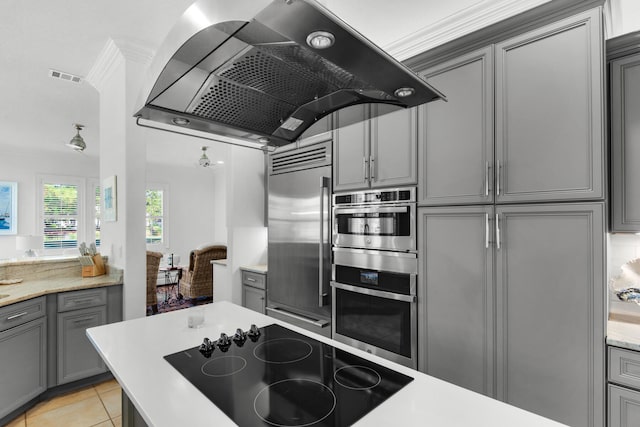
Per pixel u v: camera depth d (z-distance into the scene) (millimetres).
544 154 1541
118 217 2830
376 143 2215
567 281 1474
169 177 7719
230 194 3523
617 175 1543
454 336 1825
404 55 2232
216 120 1253
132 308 2721
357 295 2314
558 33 1520
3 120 4328
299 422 788
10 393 2164
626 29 1788
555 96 1518
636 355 1318
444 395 917
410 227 2029
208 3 670
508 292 1637
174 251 7742
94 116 4176
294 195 2816
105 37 2500
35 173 6031
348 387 963
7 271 2725
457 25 1944
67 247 6332
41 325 2383
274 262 3016
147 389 941
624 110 1532
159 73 890
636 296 1598
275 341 1348
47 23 2291
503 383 1644
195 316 1515
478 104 1764
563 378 1478
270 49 813
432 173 1936
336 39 707
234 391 935
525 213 1591
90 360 2627
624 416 1345
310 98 1124
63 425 2170
